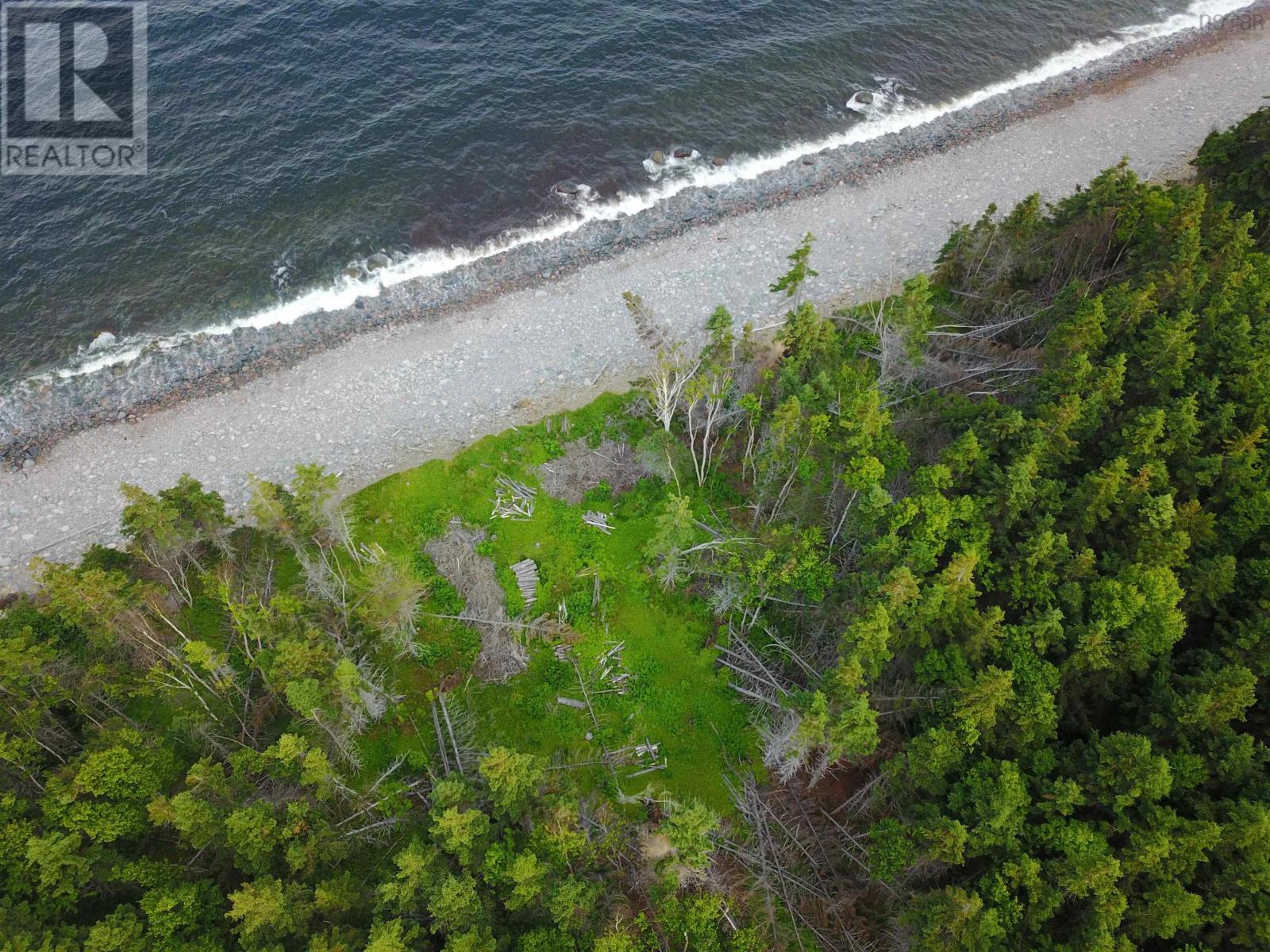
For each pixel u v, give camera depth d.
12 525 50.09
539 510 48.53
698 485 49.44
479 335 58.97
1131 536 38.75
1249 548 38.59
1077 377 42.00
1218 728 32.50
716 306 60.19
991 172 69.56
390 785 37.69
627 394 55.16
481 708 41.22
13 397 55.41
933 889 31.55
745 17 80.19
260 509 40.91
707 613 44.06
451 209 65.75
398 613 41.22
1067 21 83.94
